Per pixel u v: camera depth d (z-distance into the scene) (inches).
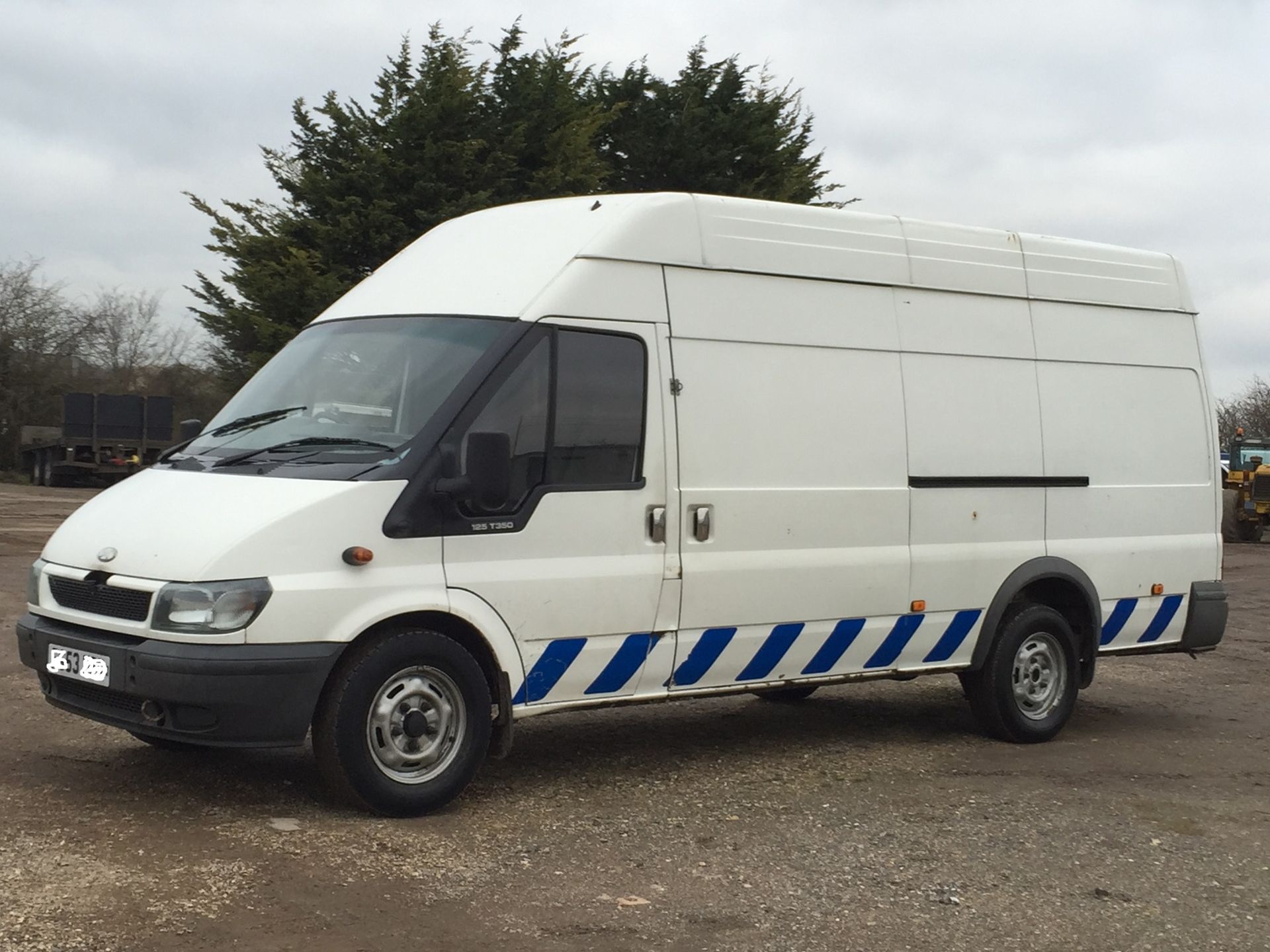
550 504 249.3
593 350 257.3
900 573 299.9
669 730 330.0
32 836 213.9
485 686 243.4
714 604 271.4
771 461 280.4
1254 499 1043.9
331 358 264.4
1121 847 238.8
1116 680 435.2
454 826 234.1
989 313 321.4
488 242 275.7
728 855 224.7
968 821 251.9
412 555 233.6
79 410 1444.4
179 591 218.4
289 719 221.0
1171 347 358.3
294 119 909.8
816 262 291.7
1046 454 327.9
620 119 1019.3
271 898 190.9
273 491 230.2
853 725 345.7
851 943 186.9
